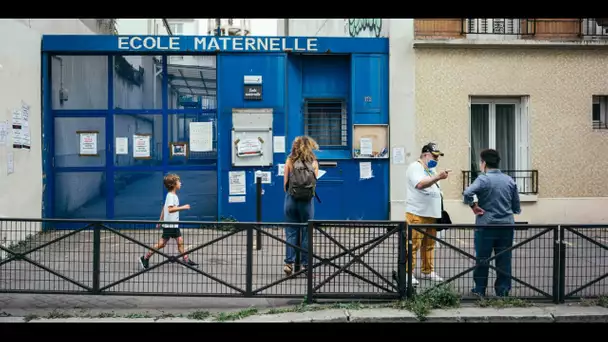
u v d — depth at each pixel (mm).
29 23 9352
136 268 5684
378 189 10500
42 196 9914
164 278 5676
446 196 10719
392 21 10531
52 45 9938
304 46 10359
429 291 5520
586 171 10953
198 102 10422
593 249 5660
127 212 10336
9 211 8430
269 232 5691
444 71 10672
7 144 8375
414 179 6441
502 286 5680
